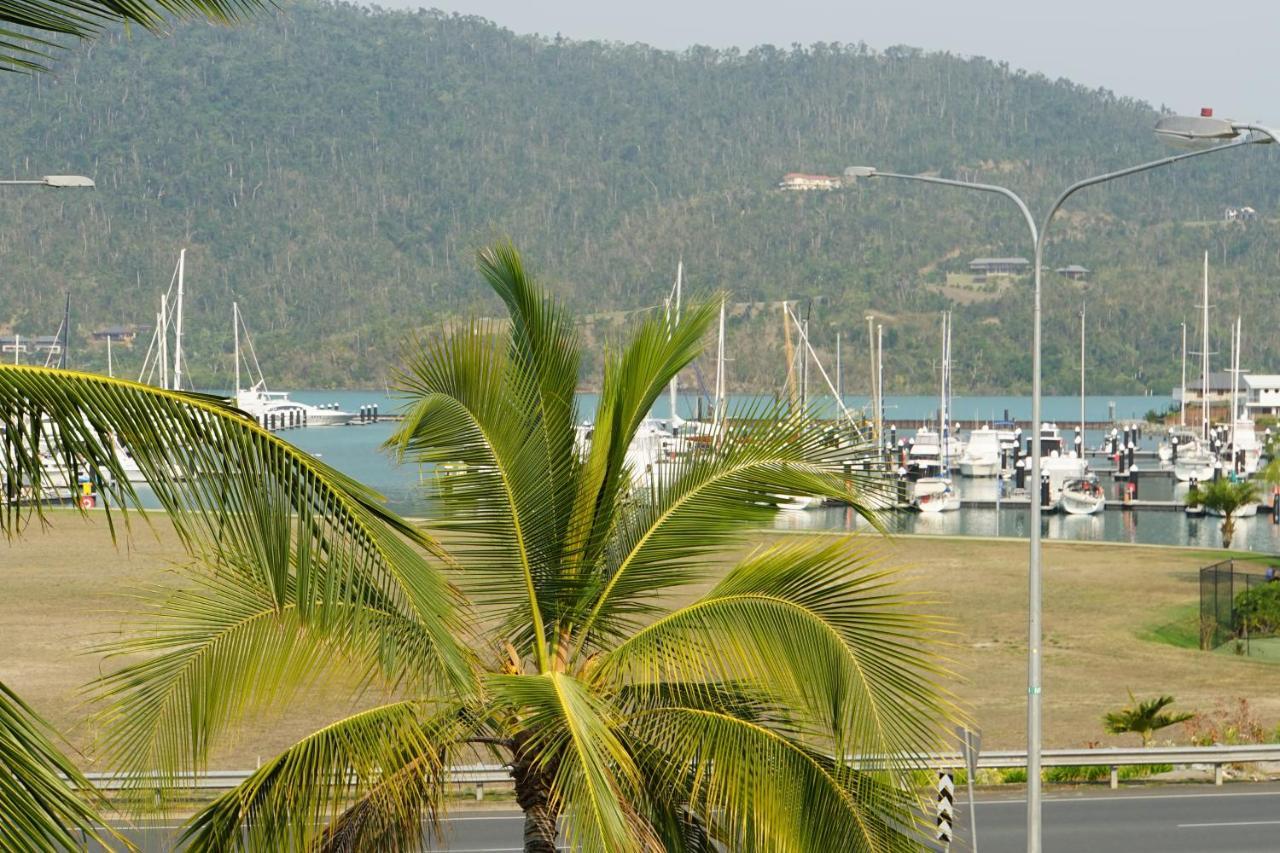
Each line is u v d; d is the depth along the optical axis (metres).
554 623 16.83
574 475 16.86
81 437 8.55
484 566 16.66
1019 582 80.38
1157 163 26.97
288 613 15.16
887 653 15.45
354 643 14.33
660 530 16.81
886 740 15.09
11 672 51.12
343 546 9.87
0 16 8.56
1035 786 25.55
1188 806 35.75
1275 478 110.25
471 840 31.23
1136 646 62.53
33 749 7.63
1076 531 129.75
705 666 15.77
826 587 15.77
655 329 17.05
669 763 15.41
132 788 15.14
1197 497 130.62
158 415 8.88
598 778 13.38
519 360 16.77
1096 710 49.22
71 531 92.62
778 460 16.80
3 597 68.06
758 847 15.17
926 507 142.00
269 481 9.29
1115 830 32.97
